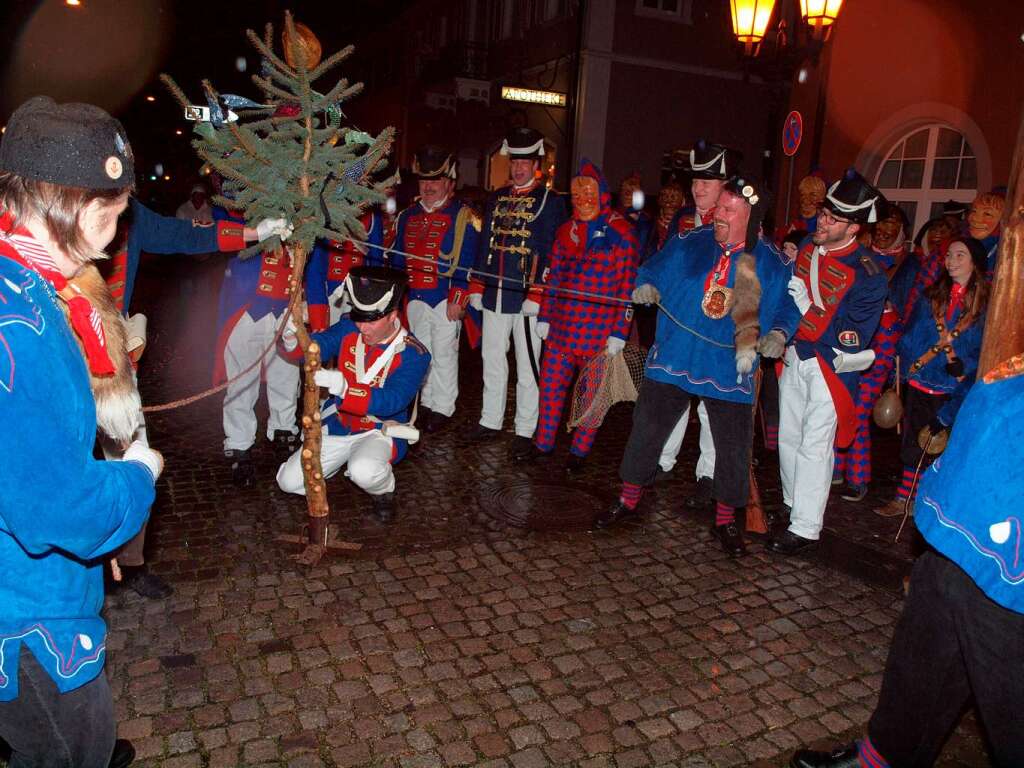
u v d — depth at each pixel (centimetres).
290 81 339
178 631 351
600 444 653
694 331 440
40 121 159
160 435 612
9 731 170
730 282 429
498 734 296
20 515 151
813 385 450
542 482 556
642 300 459
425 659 340
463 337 1100
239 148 346
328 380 407
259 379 522
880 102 1073
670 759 289
